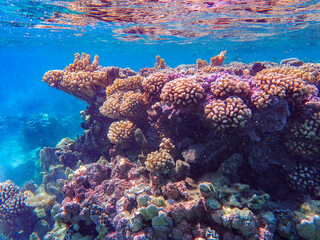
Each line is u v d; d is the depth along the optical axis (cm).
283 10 290
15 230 169
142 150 134
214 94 113
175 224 92
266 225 91
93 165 149
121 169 135
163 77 140
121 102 152
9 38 532
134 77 170
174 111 134
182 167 109
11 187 176
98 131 183
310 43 764
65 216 123
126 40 562
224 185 104
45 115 432
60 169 204
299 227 90
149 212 90
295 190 109
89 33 450
